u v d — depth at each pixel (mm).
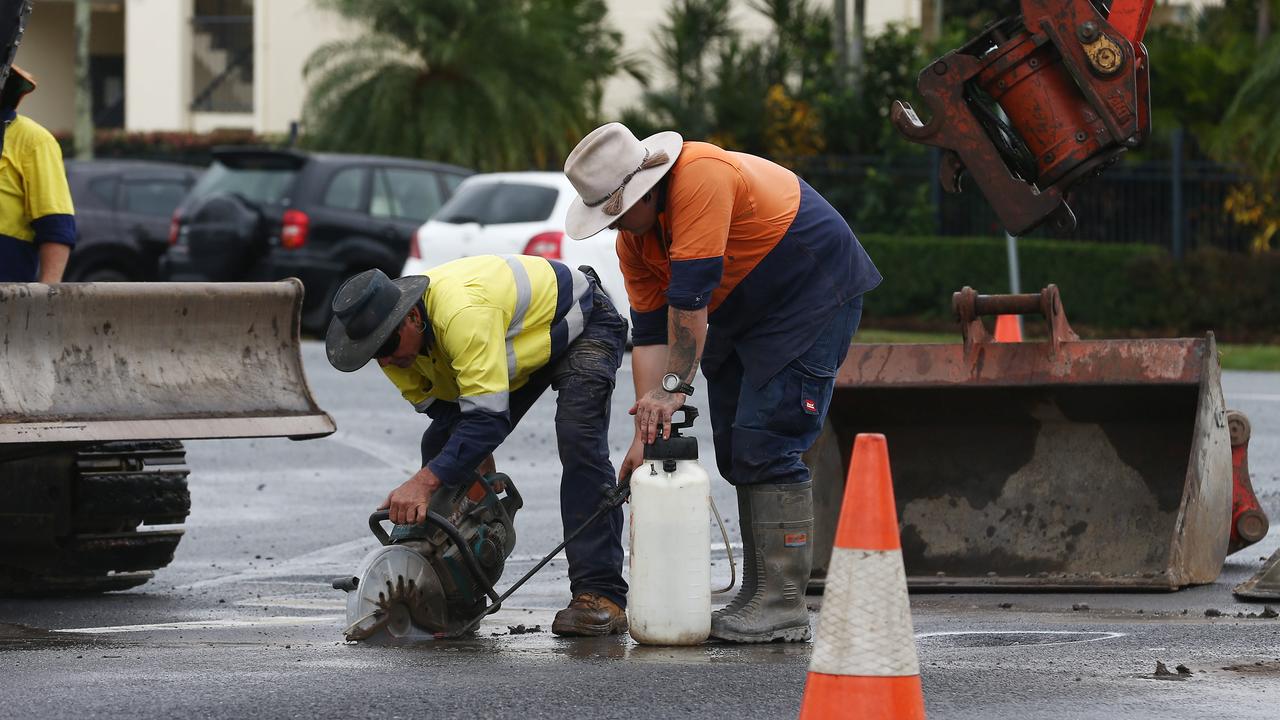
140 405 11789
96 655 10133
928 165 48281
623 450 22609
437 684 9078
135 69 72188
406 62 57656
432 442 11656
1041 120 10789
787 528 10750
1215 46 48406
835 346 10703
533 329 11148
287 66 68688
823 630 7434
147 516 13875
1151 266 42719
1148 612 12148
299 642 11070
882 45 54000
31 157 13508
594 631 11180
